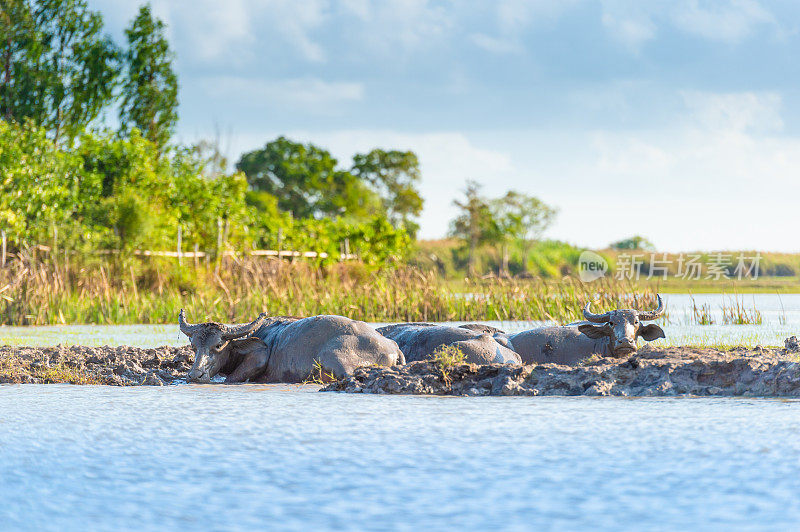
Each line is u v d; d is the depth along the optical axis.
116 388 45.97
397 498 22.33
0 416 35.47
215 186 156.88
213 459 26.89
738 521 20.11
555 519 20.44
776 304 138.50
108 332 86.69
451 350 46.28
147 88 181.50
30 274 104.75
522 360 50.25
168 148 166.88
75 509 21.53
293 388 45.41
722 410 35.59
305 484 23.78
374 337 48.47
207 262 131.88
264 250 149.75
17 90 160.00
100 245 124.56
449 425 32.59
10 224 118.94
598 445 28.50
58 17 164.62
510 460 26.42
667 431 30.77
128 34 181.25
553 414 35.12
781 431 30.41
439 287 111.88
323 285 116.19
